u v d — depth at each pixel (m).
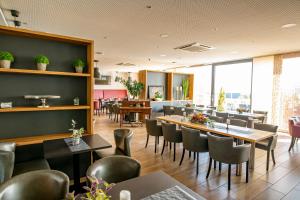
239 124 4.28
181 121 4.47
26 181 1.48
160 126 4.36
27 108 2.58
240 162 2.83
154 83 8.51
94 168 1.71
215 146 2.93
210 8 3.11
